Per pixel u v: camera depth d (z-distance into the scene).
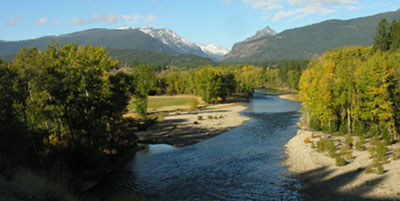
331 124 51.56
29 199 15.36
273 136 50.47
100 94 35.28
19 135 24.08
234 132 55.47
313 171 29.12
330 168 29.17
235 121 68.69
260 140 47.50
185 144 46.31
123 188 26.67
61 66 32.41
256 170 31.05
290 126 60.28
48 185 18.67
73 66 33.06
